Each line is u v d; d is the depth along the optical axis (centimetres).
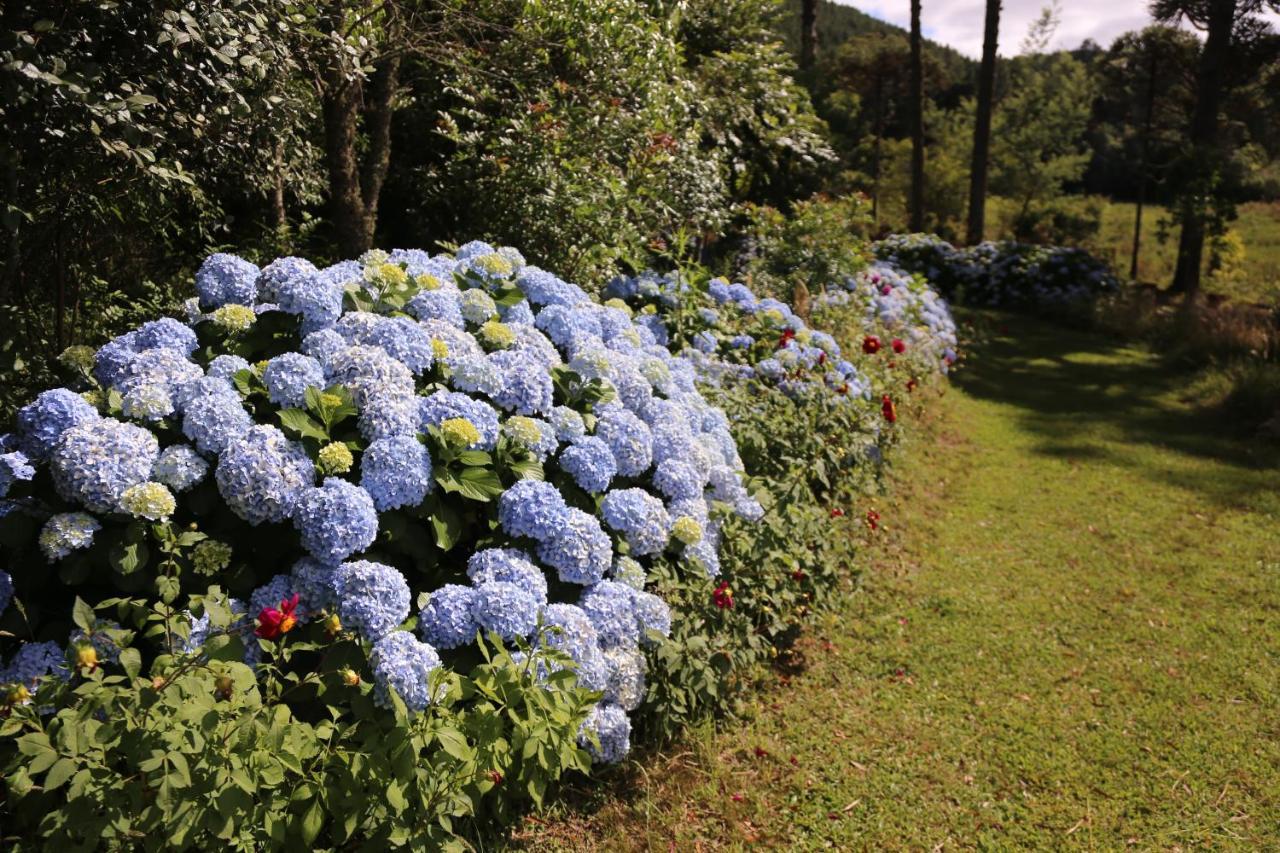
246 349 323
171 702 208
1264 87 1883
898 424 655
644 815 304
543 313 404
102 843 210
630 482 375
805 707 379
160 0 312
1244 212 2753
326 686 247
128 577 253
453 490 300
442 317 358
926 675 412
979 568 534
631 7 659
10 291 412
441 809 244
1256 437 830
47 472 264
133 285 509
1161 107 2184
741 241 994
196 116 349
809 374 527
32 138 312
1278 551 575
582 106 655
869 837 309
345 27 510
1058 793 338
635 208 628
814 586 425
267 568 281
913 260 1705
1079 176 2780
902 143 2878
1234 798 337
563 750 258
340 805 231
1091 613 483
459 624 272
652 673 326
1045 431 844
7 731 198
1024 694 401
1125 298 1458
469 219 678
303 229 598
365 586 262
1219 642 455
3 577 246
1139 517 632
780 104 1005
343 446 281
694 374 472
